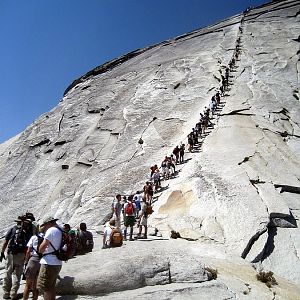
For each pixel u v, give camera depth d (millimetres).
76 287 8078
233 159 20938
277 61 39969
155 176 20469
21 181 34094
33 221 8383
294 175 20656
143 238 14328
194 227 15398
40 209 28578
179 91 36938
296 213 17250
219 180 18406
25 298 7234
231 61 40531
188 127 29531
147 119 33281
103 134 34031
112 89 42406
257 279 11250
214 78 37438
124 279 8461
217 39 51500
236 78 36531
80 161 31328
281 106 30469
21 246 8008
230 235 14766
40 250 6832
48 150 36281
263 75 37000
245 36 49438
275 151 22859
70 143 35281
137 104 36344
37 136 39781
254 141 23547
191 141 24016
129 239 13977
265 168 20500
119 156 29422
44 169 33750
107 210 20812
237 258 12773
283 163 21766
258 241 14672
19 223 8250
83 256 10734
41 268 6832
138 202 16531
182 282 9008
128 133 32250
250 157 21203
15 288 7859
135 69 46594
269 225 15867
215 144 23688
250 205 16438
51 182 31312
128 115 35000
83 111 40062
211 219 15602
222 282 9570
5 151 43562
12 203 31172
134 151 28984
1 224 28969
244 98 31359
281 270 13953
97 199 22500
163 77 40438
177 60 44500
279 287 11133
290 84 35500
